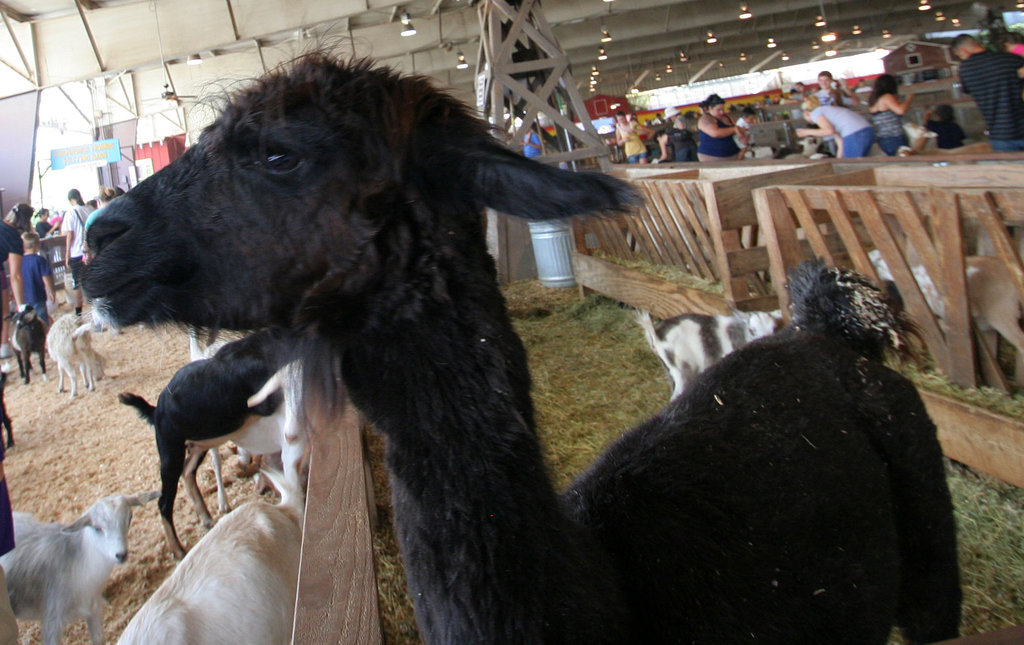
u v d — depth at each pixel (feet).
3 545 7.05
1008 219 8.38
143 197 3.76
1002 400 9.25
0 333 9.50
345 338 3.76
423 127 3.71
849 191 10.55
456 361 3.69
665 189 16.96
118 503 10.78
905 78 55.16
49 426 21.20
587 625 3.50
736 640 4.07
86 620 10.70
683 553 4.21
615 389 15.24
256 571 8.66
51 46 39.63
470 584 3.43
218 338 4.27
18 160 40.09
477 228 3.88
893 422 5.53
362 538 6.64
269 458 14.02
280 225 3.62
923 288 11.64
